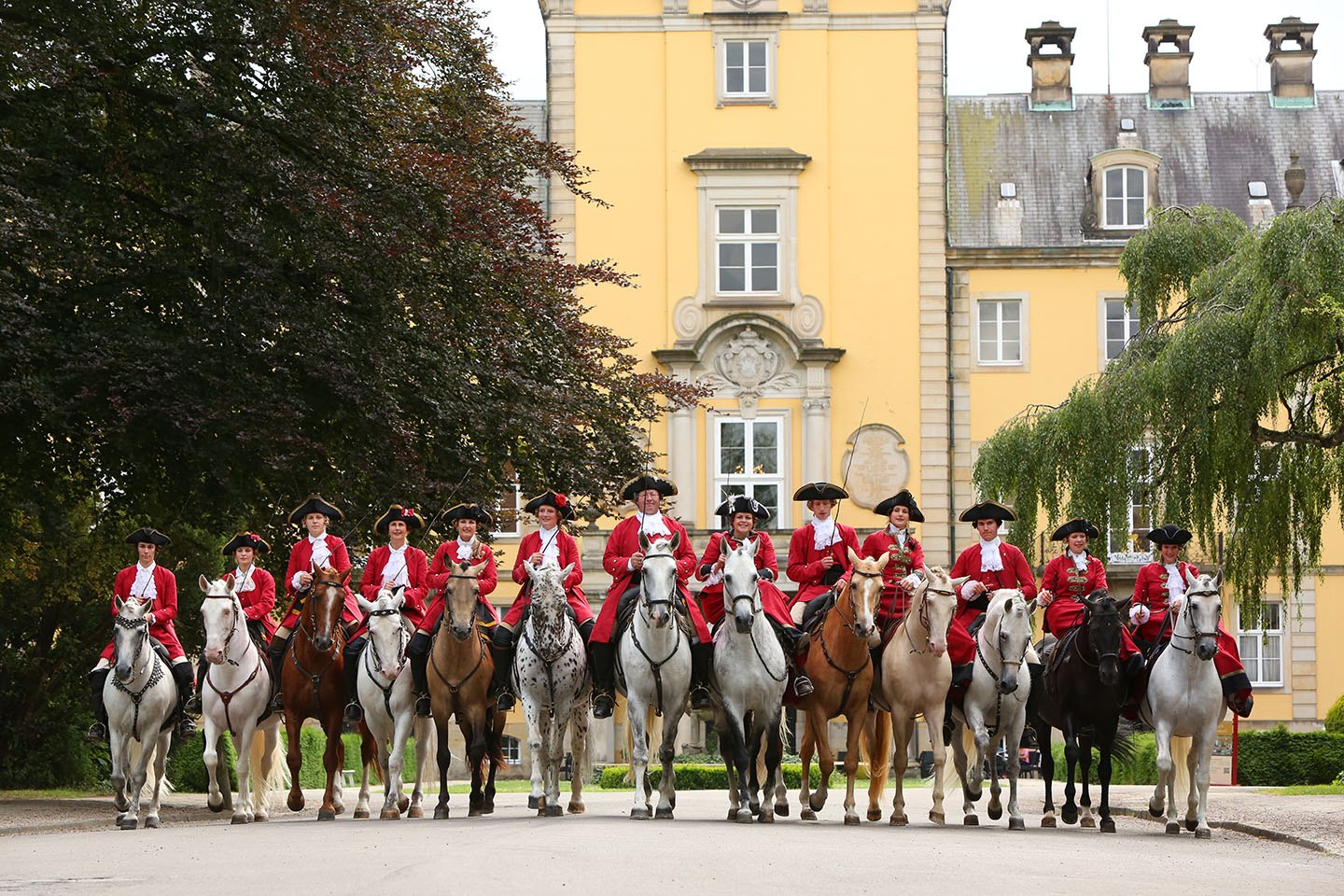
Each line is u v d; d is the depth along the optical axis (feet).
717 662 60.34
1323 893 41.98
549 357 100.73
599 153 159.22
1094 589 66.44
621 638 61.87
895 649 62.90
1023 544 95.91
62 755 113.09
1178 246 98.07
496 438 95.20
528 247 100.63
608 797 95.50
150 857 47.88
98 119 93.71
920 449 157.99
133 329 81.92
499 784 136.87
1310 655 162.09
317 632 65.46
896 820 62.69
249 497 88.12
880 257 159.02
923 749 149.59
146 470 88.12
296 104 90.89
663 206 158.92
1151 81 177.88
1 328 77.05
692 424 157.07
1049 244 164.76
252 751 71.36
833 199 159.02
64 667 113.29
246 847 50.37
